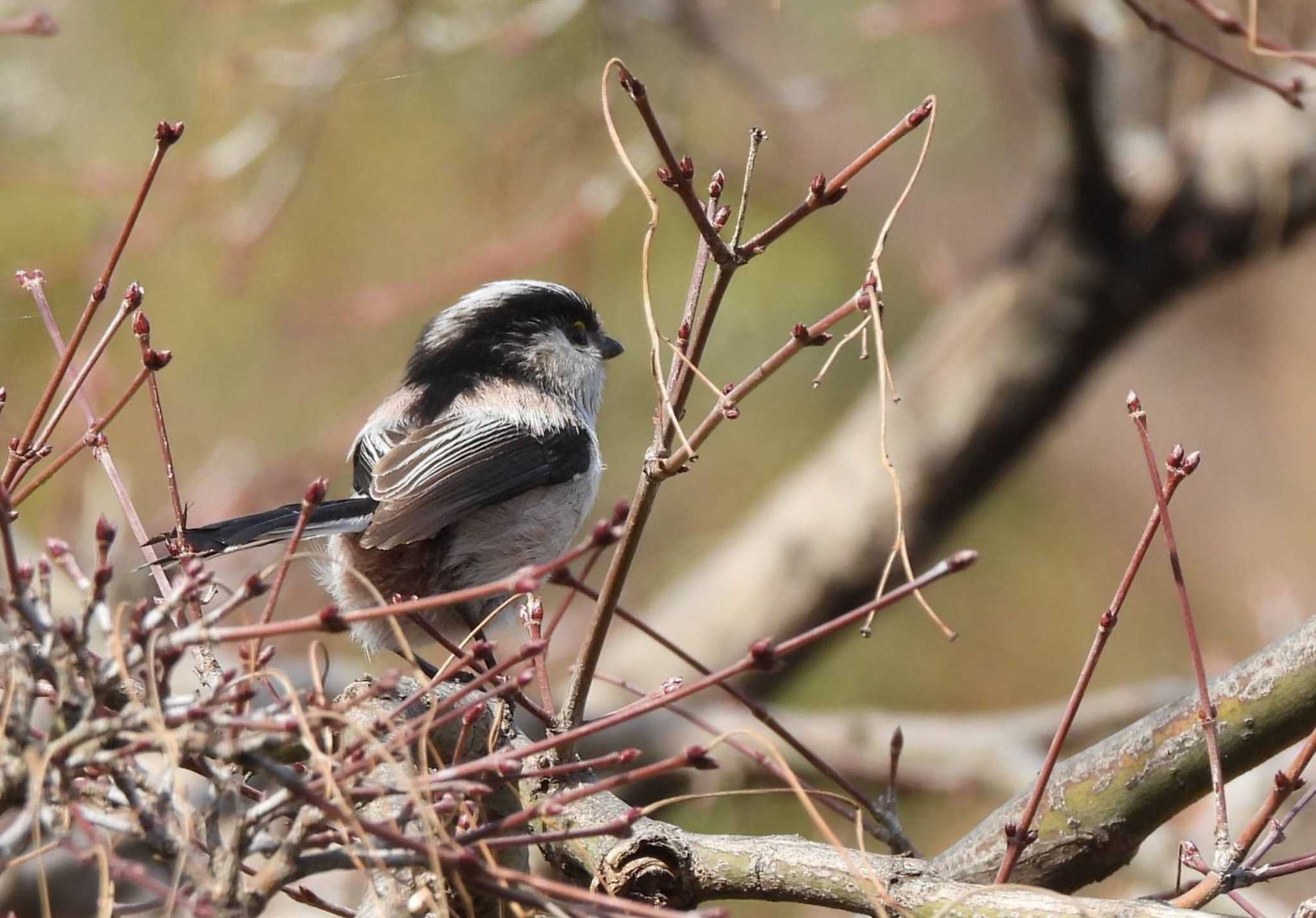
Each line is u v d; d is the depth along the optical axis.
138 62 11.69
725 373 13.77
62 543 4.29
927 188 14.40
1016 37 13.98
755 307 13.78
